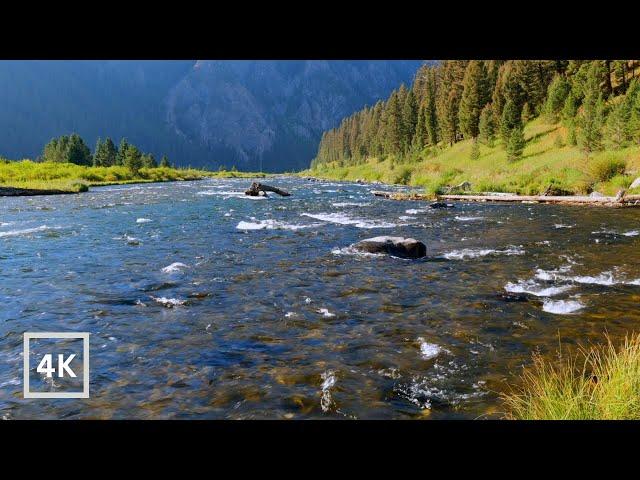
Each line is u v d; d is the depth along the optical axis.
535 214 25.69
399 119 119.19
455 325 8.36
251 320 8.80
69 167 85.75
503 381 6.16
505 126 72.62
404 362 6.84
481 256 14.50
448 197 37.28
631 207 28.02
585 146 49.97
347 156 173.00
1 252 15.57
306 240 17.89
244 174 156.88
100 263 13.84
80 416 5.50
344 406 5.59
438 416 5.30
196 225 22.28
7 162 83.06
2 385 6.32
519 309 9.18
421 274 12.26
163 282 11.61
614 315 8.68
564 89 72.19
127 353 7.32
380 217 25.48
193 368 6.74
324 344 7.59
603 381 5.21
